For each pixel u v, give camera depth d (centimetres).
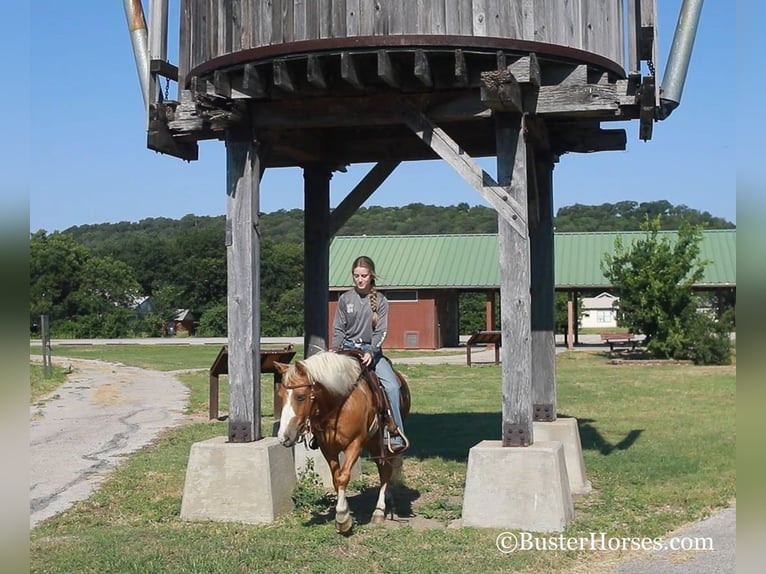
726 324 3656
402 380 1012
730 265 4606
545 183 1157
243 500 937
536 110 923
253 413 973
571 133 1144
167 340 7000
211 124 993
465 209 14112
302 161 1202
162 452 1453
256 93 937
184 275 9581
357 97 956
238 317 979
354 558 781
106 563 768
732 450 1370
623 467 1224
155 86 1032
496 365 3653
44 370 3131
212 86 927
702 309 4862
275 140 1048
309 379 816
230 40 935
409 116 942
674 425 1691
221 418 1948
